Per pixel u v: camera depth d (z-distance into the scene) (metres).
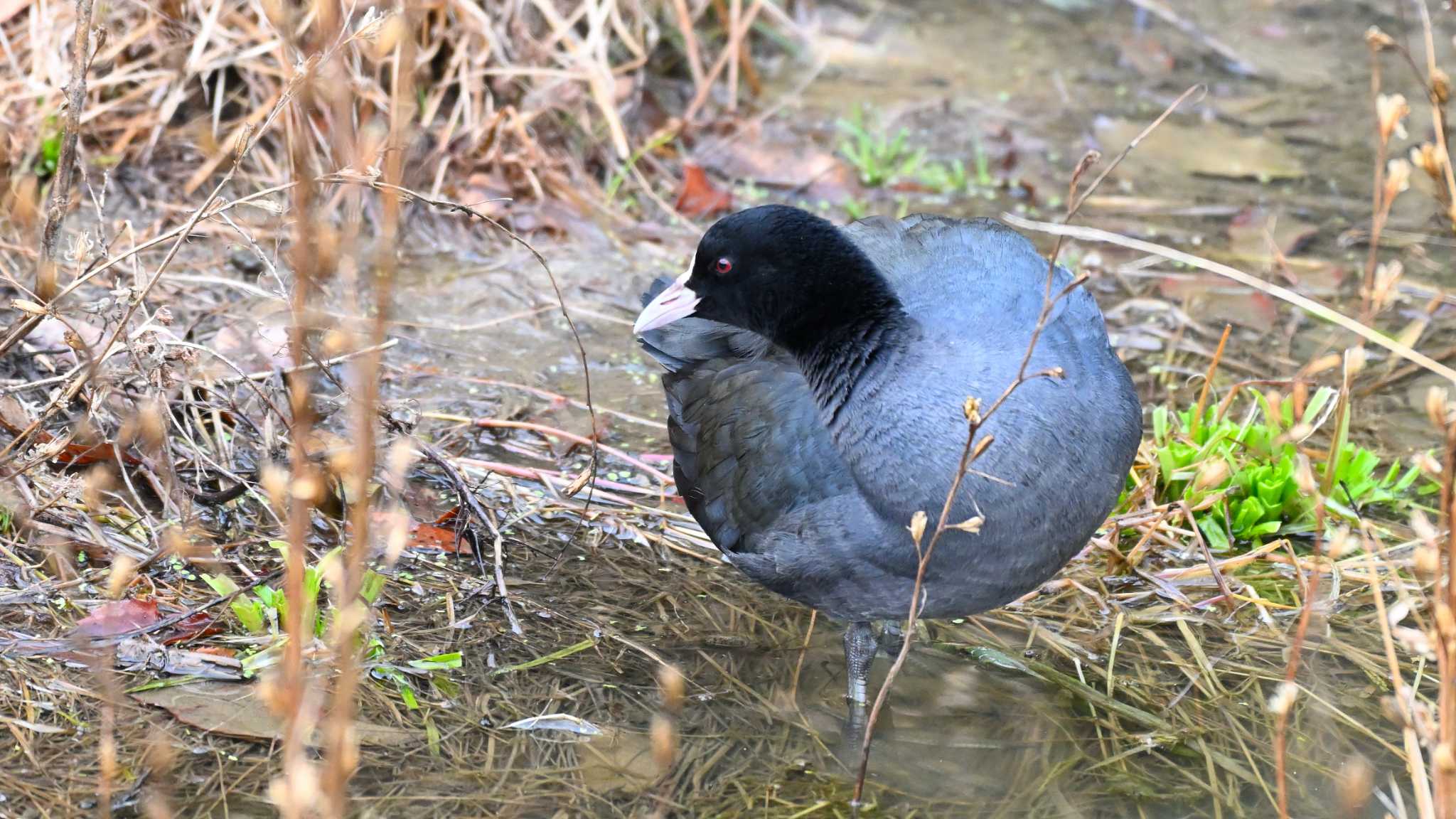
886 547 7.42
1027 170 14.13
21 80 11.69
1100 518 7.41
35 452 8.12
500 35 13.44
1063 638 8.59
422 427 10.07
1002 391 7.14
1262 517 9.54
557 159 13.24
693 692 7.89
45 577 8.02
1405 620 8.68
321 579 8.07
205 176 11.70
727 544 8.37
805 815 7.02
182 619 7.66
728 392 8.44
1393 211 13.62
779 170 13.71
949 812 7.11
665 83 14.83
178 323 10.38
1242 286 12.30
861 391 7.44
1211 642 8.56
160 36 12.50
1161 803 7.23
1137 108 15.38
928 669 8.33
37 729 6.97
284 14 8.31
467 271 12.01
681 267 12.30
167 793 6.65
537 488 9.66
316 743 7.09
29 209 10.31
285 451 8.91
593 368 11.05
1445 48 16.77
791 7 16.70
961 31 16.98
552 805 6.91
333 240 8.16
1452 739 5.84
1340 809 7.19
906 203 13.44
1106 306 12.06
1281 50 16.77
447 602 8.41
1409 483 9.89
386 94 12.81
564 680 7.87
